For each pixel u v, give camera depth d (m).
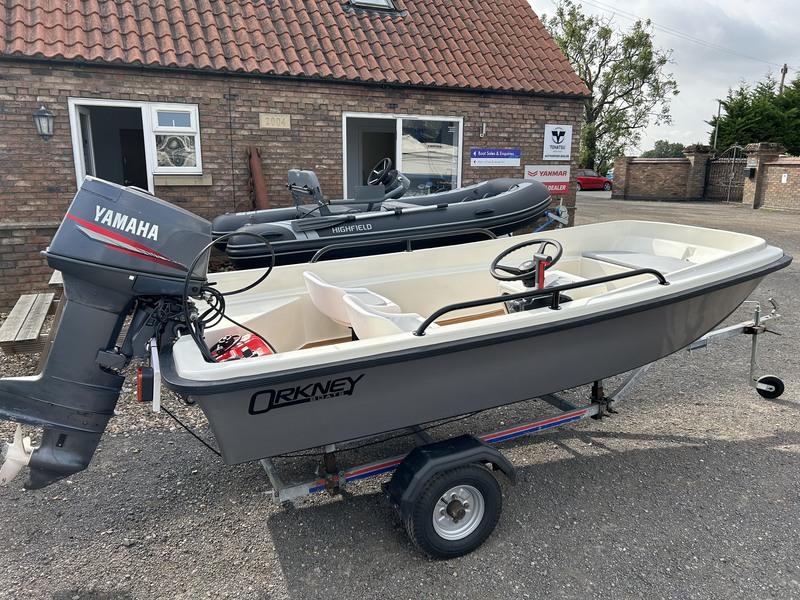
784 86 31.95
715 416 3.87
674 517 2.83
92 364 2.40
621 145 37.12
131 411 3.96
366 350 2.37
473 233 6.31
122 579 2.45
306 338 3.67
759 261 3.54
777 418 3.83
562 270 4.50
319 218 5.74
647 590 2.35
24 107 6.12
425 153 8.14
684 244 4.37
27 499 3.01
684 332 3.42
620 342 3.12
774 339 5.38
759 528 2.73
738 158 22.22
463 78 8.09
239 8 7.53
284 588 2.40
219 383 2.12
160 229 2.38
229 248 5.62
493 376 2.77
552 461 3.36
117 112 9.41
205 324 2.70
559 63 9.00
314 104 7.37
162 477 3.22
